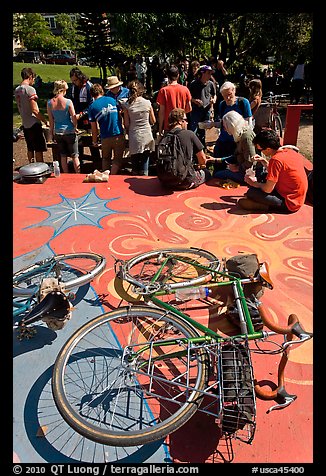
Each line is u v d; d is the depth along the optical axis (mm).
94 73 32375
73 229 4773
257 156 5465
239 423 2160
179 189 5785
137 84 6301
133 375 2629
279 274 3912
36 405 2656
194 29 16969
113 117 6672
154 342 2594
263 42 18953
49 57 44219
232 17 16734
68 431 2500
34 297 3137
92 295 3652
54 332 3232
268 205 5035
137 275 3727
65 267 3994
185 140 5500
